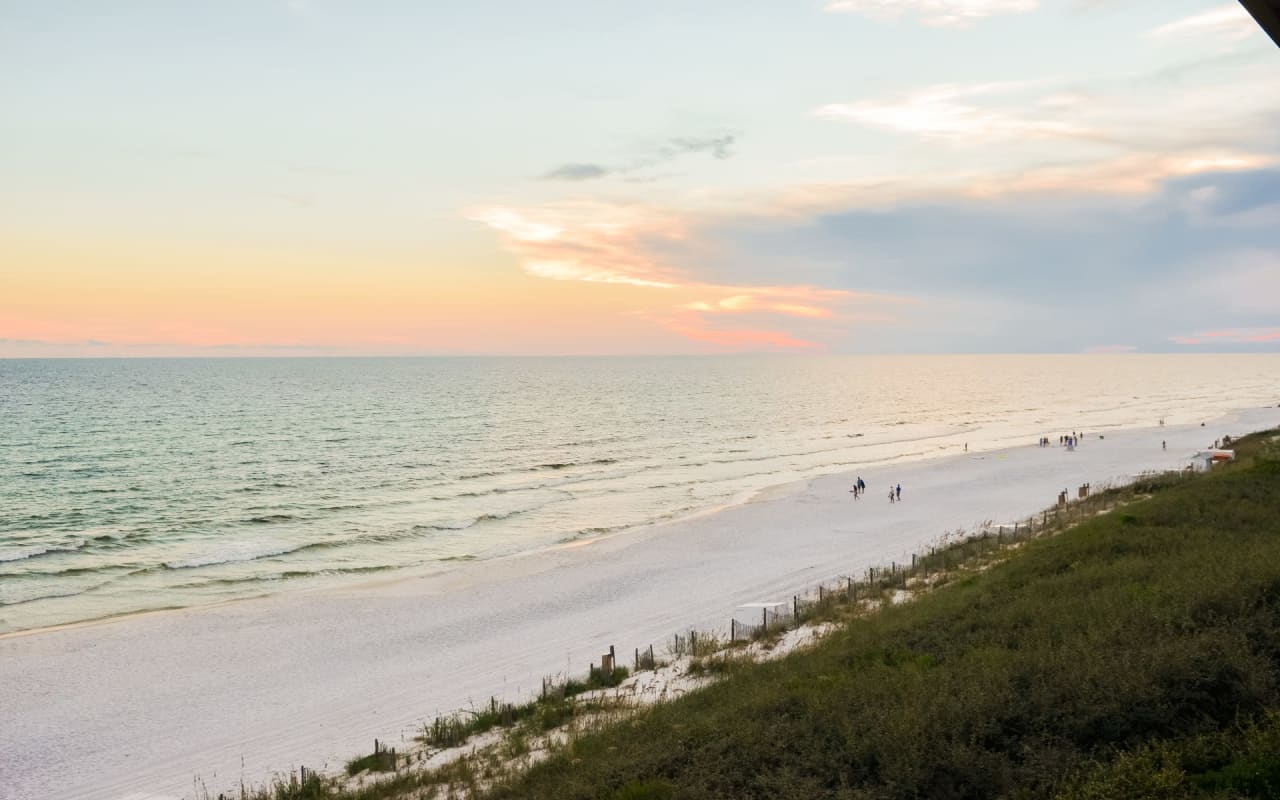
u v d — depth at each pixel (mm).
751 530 51000
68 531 52250
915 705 12000
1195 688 10930
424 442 103250
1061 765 9914
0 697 26750
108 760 22203
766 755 11773
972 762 10234
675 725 15008
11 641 32219
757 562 42250
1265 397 189625
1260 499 28625
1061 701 11500
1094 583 19250
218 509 60000
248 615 35500
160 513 58219
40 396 169375
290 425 120688
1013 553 30641
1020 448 91812
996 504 56750
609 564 43469
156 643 31875
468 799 14539
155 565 44656
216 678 28250
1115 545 23859
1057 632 15164
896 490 60562
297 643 31750
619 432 118000
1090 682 11641
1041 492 61188
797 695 14578
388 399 179500
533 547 49219
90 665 29609
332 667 29062
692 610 33594
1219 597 14219
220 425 119000
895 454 91500
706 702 17062
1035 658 13234
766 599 34438
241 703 25984
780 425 129500
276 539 51094
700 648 26266
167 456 85875
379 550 48500
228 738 23312
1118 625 13906
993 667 13227
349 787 17734
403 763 18984
